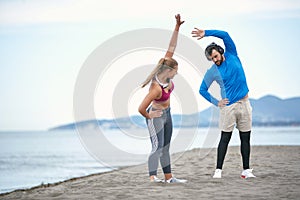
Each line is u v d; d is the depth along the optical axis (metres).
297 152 11.57
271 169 8.22
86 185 7.27
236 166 8.82
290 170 8.05
